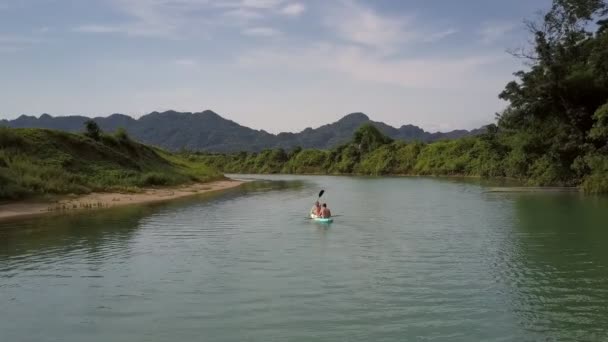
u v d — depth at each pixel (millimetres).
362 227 25312
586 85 48562
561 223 25688
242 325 11086
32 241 21141
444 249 19219
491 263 16734
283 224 26531
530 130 55156
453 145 110250
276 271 15797
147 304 12602
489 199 41469
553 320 11281
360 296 13102
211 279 14891
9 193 34156
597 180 43188
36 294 13523
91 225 25938
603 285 13984
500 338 10297
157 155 75188
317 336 10445
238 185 71125
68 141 51812
